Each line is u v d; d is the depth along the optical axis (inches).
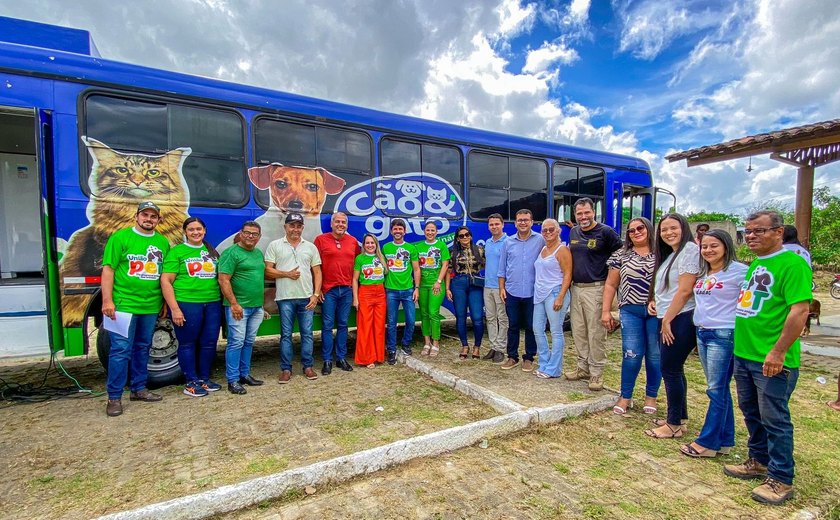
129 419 151.1
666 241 138.4
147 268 156.6
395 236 221.3
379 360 221.9
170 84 181.5
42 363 231.9
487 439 136.9
